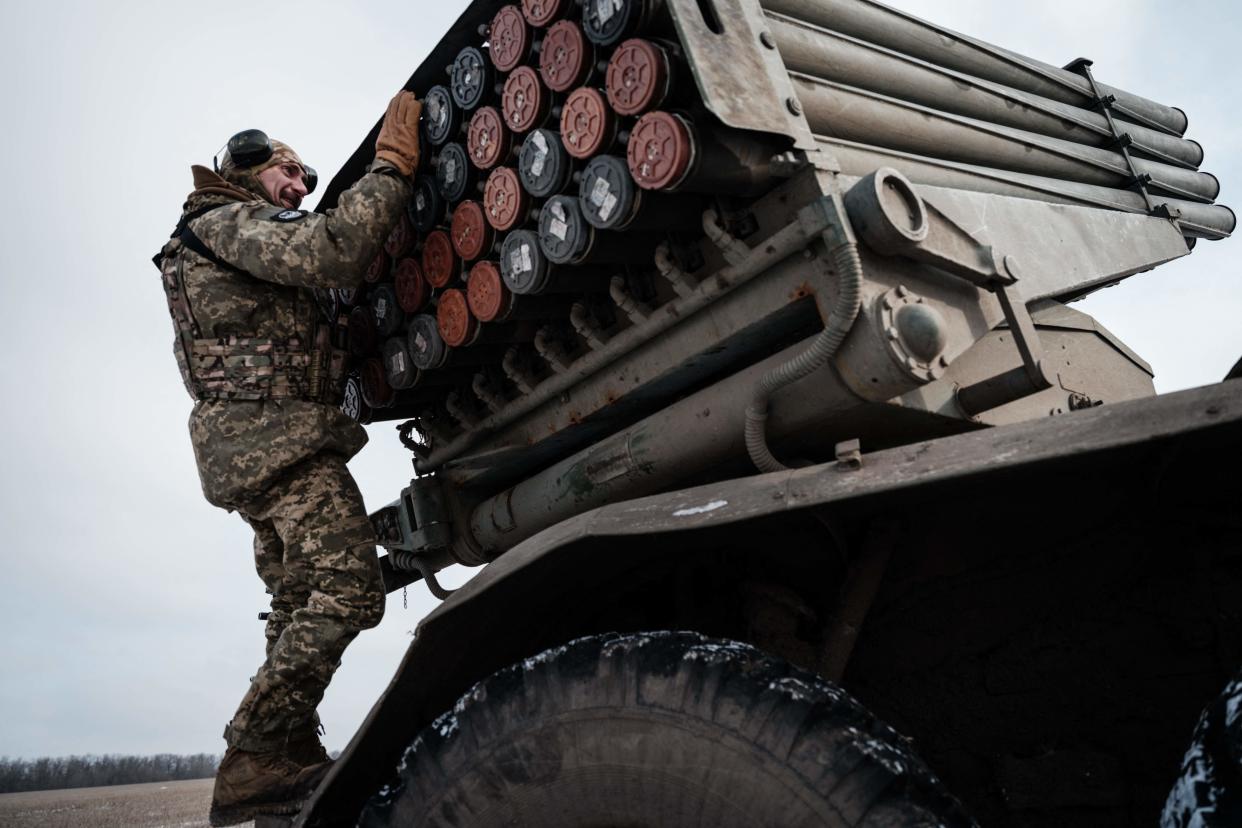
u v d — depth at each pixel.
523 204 2.37
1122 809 1.65
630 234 2.19
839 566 2.03
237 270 2.83
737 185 1.94
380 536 3.29
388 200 2.67
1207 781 1.09
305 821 1.92
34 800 24.67
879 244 1.84
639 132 1.92
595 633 2.07
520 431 2.75
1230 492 1.52
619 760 1.50
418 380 2.86
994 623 1.81
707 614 2.15
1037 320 2.61
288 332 2.88
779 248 1.89
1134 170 3.56
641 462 2.32
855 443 1.46
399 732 1.93
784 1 2.27
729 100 1.83
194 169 2.96
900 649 1.91
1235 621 1.56
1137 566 1.67
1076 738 1.71
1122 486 1.59
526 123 2.33
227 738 2.66
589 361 2.41
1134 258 3.16
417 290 2.86
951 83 2.79
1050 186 3.09
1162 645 1.64
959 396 2.14
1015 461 1.25
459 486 3.06
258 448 2.75
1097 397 2.77
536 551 1.65
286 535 2.76
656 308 2.28
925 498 1.67
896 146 2.49
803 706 1.39
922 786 1.32
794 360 1.85
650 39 2.00
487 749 1.64
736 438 2.12
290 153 3.29
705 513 1.52
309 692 2.64
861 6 2.53
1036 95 3.34
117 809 15.72
